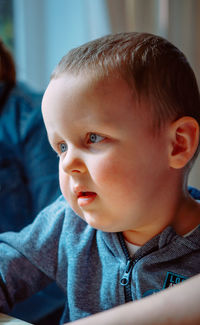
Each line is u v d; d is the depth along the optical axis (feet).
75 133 1.52
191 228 1.78
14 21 5.72
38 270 2.10
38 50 5.93
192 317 0.84
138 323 0.87
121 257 1.84
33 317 2.78
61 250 2.07
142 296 1.77
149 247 1.75
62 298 3.10
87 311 1.93
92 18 5.67
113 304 1.86
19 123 3.54
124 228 1.62
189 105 1.63
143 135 1.50
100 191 1.51
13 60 3.82
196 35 6.72
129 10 5.86
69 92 1.51
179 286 0.92
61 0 5.87
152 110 1.51
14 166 3.45
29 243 2.08
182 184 1.72
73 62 1.58
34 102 3.64
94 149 1.50
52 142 1.65
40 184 3.41
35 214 3.45
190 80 1.67
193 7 6.68
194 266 1.72
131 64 1.52
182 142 1.58
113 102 1.47
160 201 1.61
